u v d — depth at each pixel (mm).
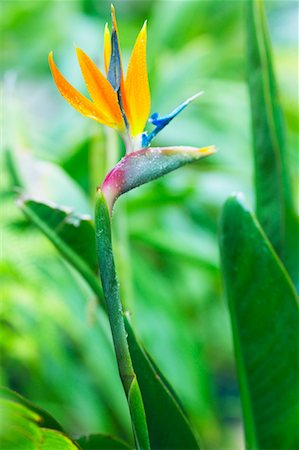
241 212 2314
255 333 2328
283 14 6555
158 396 2211
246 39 2455
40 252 3678
